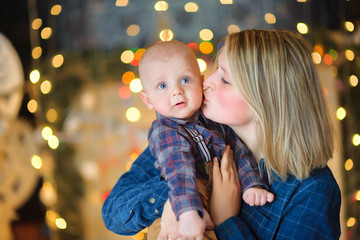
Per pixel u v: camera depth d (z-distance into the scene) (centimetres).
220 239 112
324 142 123
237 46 120
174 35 349
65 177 348
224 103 122
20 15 372
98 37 355
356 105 328
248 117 124
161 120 123
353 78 324
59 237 345
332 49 329
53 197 346
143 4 353
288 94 119
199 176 120
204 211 112
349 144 325
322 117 124
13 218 353
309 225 115
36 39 354
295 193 118
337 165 325
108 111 353
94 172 350
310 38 331
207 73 333
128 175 143
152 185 125
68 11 357
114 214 131
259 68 118
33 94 352
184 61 122
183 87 120
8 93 349
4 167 348
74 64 348
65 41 356
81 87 350
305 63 122
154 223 121
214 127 131
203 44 336
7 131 348
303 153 118
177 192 103
